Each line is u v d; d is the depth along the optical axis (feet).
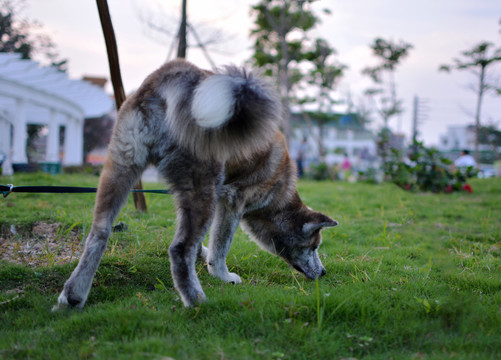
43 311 10.66
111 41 18.34
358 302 10.53
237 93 9.94
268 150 12.89
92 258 10.37
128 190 10.79
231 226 13.20
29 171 44.11
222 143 10.45
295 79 101.76
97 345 8.92
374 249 18.52
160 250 15.52
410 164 39.73
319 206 28.89
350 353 8.84
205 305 10.51
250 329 9.65
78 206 22.31
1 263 13.73
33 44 66.54
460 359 8.35
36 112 65.57
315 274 14.28
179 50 25.36
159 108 10.65
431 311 10.55
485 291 12.91
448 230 22.24
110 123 100.68
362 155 98.37
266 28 93.66
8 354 8.59
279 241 14.52
